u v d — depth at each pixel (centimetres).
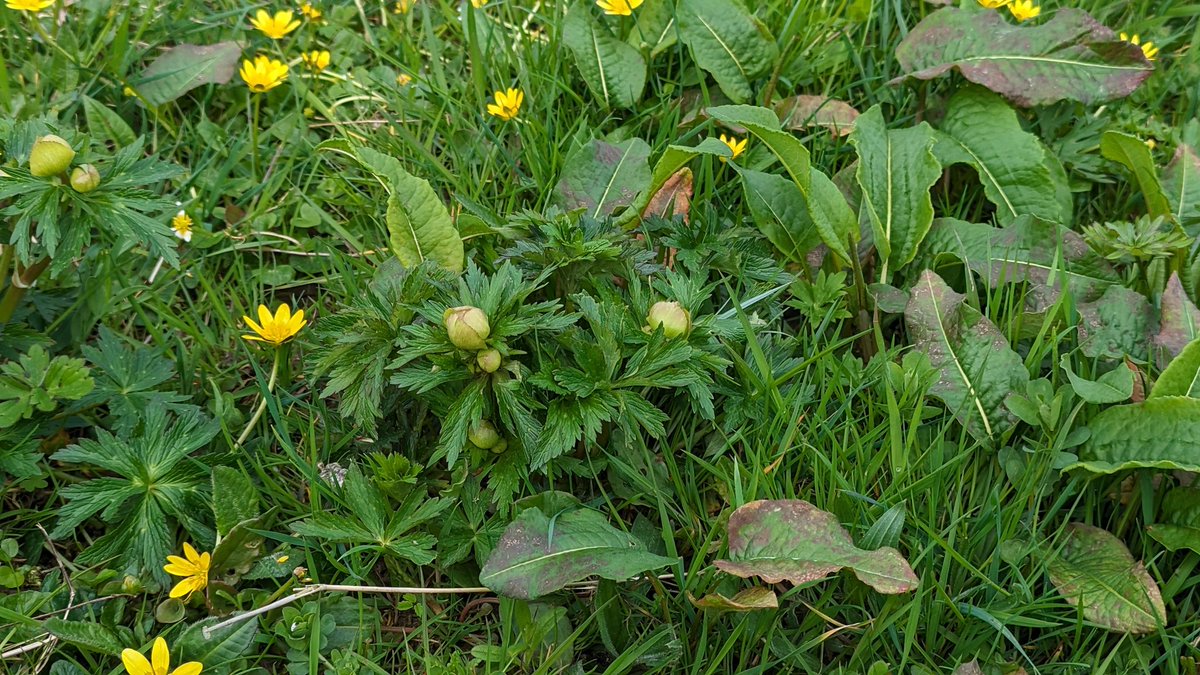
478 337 93
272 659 96
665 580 98
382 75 124
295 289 113
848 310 108
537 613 95
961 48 116
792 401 102
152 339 108
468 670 93
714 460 101
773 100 121
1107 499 101
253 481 100
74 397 97
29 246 98
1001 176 114
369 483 96
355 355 96
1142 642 96
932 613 95
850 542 93
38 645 93
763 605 91
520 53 123
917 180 110
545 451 93
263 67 116
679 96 122
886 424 102
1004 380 101
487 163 116
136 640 94
